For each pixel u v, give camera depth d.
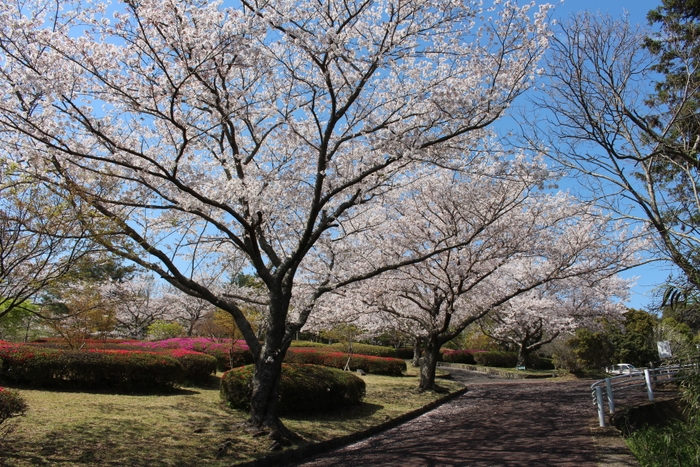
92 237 5.10
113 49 6.34
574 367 22.28
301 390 8.73
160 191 7.80
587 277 12.88
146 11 5.93
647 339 22.73
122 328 24.44
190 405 8.56
